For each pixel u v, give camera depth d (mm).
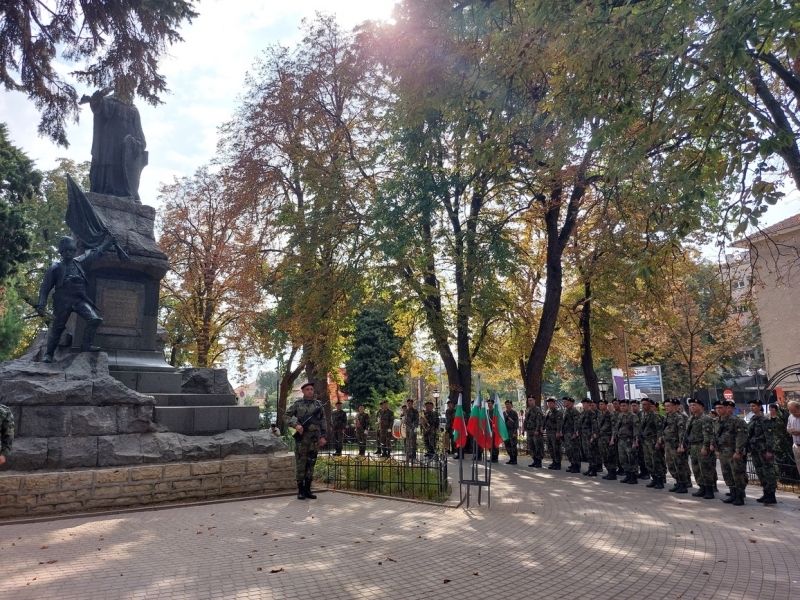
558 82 8758
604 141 7902
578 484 13008
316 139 22484
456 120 10695
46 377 9203
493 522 8242
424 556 6285
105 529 7414
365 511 8859
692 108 6824
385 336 40000
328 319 20172
